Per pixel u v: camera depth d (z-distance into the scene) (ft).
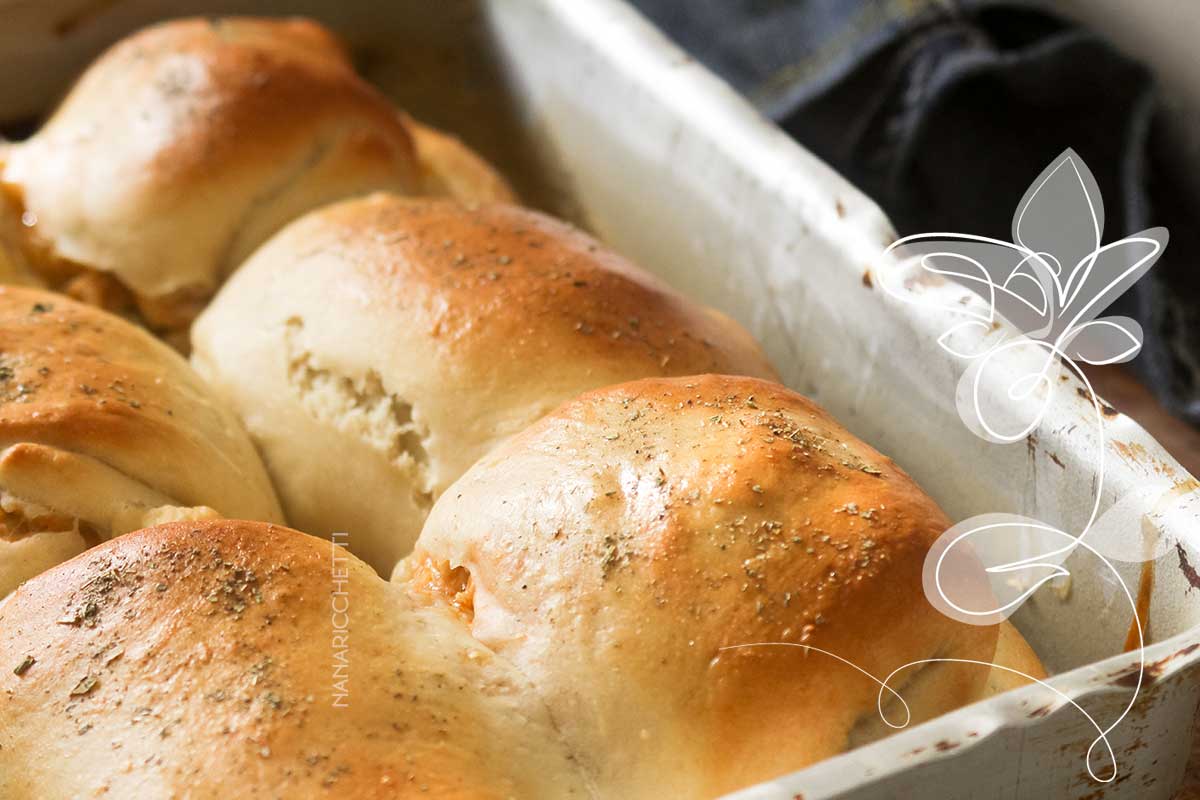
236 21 2.00
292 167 1.81
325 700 1.33
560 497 1.41
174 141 1.78
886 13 2.13
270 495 1.59
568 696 1.36
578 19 2.01
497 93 2.20
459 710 1.36
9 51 2.11
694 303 1.69
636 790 1.35
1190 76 2.15
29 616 1.38
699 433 1.43
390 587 1.42
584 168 2.06
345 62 2.04
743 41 2.23
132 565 1.39
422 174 1.92
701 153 1.86
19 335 1.55
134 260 1.77
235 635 1.35
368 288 1.61
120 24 2.15
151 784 1.31
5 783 1.34
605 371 1.56
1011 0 2.13
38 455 1.46
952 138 2.11
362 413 1.59
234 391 1.64
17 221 1.83
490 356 1.56
